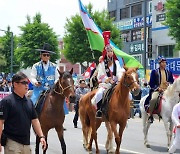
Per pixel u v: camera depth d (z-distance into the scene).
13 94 6.00
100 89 10.52
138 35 49.12
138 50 48.31
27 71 55.12
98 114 10.38
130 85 9.54
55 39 52.03
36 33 51.28
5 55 61.75
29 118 6.05
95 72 11.70
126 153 11.13
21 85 5.94
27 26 51.75
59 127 9.02
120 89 9.75
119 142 9.74
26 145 5.97
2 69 61.44
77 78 31.52
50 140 13.66
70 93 8.79
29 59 51.59
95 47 15.97
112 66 10.79
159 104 11.73
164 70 12.11
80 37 43.88
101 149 11.85
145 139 12.40
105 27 44.31
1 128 5.82
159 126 18.53
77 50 43.75
